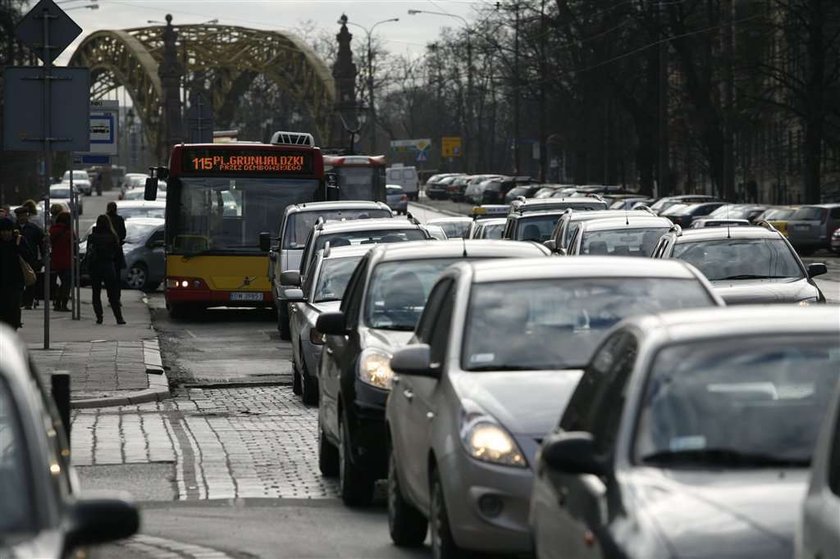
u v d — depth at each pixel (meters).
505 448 22.38
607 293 26.14
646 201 184.25
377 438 30.77
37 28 61.19
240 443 42.41
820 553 13.48
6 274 67.88
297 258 77.94
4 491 13.65
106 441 42.75
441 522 23.22
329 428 34.91
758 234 58.00
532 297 26.09
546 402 23.14
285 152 89.88
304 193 89.94
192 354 69.75
